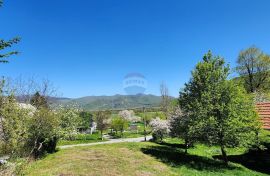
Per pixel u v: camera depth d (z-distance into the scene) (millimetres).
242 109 29344
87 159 26953
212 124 28141
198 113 29172
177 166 26797
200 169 26484
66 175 21016
